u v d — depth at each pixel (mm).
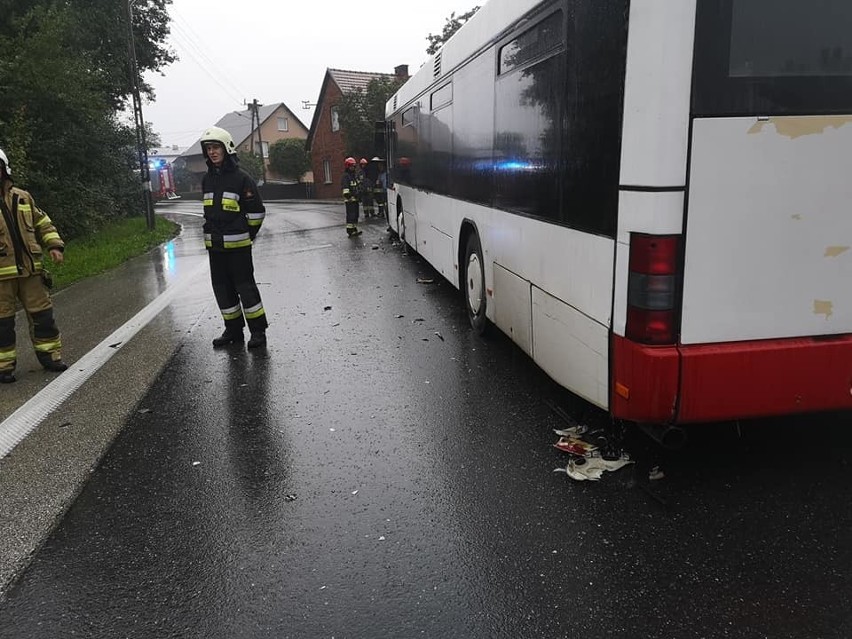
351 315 8000
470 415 4766
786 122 3053
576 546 3137
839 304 3275
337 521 3451
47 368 6133
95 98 17156
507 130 5152
